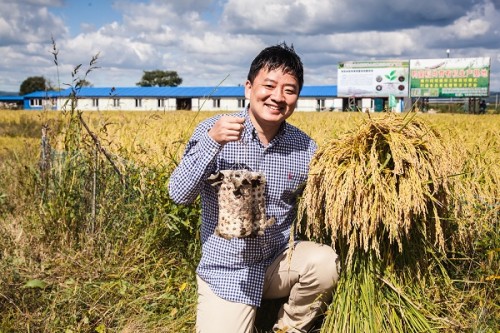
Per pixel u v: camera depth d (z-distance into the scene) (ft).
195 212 14.14
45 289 12.63
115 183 16.21
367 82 212.84
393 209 9.84
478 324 10.78
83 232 15.38
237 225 9.72
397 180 10.11
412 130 10.43
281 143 10.91
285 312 11.50
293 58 10.19
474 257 12.36
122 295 12.43
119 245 14.49
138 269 13.37
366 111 10.51
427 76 208.44
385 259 10.78
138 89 248.93
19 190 20.11
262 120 10.48
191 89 246.27
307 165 11.18
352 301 10.63
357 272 10.76
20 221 17.11
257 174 9.71
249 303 10.64
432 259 11.59
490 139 23.62
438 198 10.66
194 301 12.37
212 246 10.88
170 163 16.42
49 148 17.90
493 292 11.72
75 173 16.46
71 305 11.84
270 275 11.10
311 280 10.72
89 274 13.17
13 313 11.55
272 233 10.91
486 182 14.28
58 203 16.05
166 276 13.21
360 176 9.84
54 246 15.08
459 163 11.39
